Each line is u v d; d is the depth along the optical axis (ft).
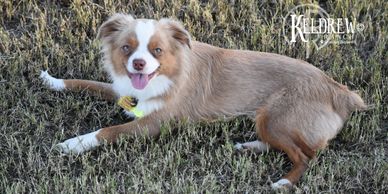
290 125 8.62
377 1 10.21
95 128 8.94
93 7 9.91
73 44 9.62
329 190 8.46
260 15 10.06
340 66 9.66
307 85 8.71
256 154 8.79
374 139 8.96
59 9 9.91
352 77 9.48
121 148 8.74
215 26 9.86
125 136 8.72
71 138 8.74
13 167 8.57
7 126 8.89
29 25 9.75
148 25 8.44
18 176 8.50
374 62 9.55
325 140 8.68
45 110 9.02
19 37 9.65
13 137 8.78
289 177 8.50
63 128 8.86
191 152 8.74
